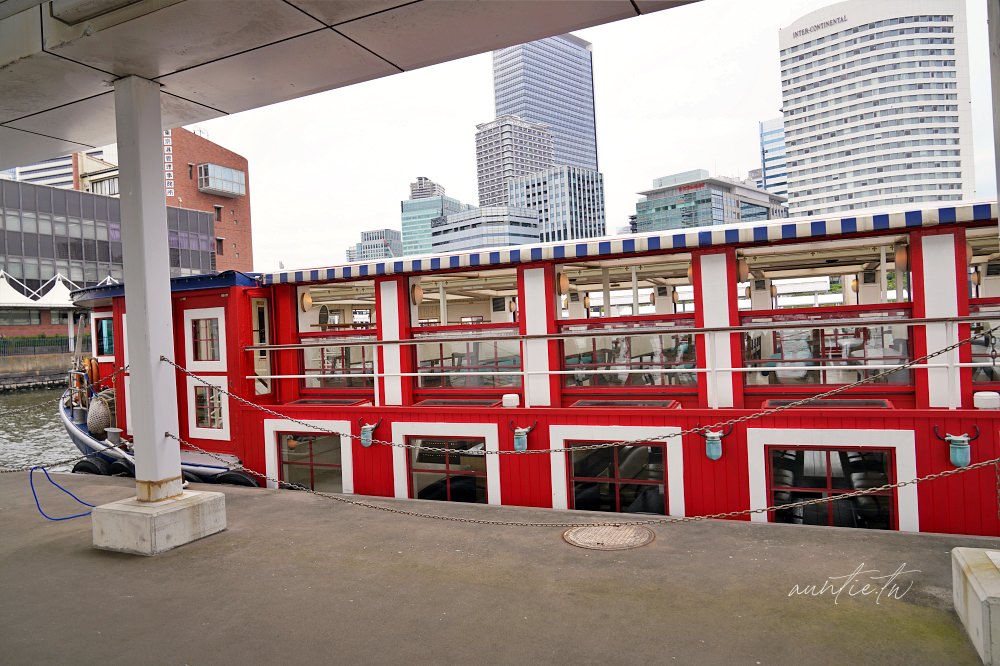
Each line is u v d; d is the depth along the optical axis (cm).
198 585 555
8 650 445
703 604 488
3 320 4800
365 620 476
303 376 997
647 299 1620
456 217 17038
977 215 681
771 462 750
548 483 838
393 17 555
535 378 884
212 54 616
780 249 846
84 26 562
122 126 662
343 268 988
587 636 441
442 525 719
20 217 4862
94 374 1312
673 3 545
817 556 584
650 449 796
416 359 991
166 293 687
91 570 600
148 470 671
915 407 748
